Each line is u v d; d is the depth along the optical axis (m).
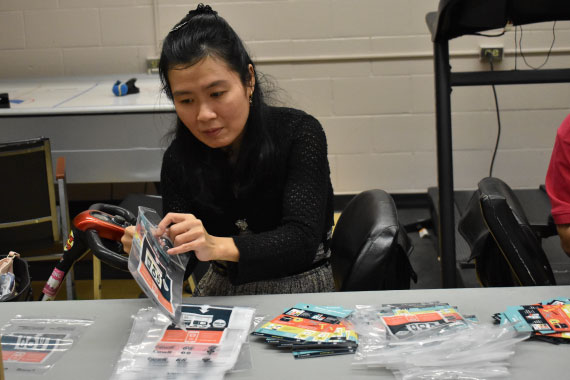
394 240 1.53
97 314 1.36
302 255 1.51
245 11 4.26
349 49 4.29
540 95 4.27
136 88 3.76
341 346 1.17
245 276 1.45
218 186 1.65
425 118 4.36
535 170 4.38
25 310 1.38
